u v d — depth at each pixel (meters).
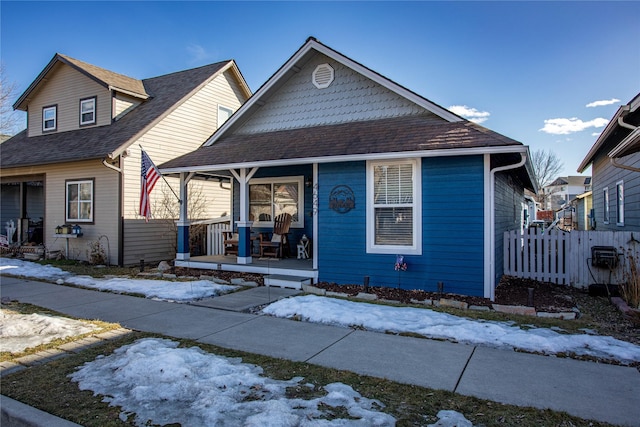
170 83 16.08
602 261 8.20
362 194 8.35
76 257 13.50
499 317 6.04
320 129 10.10
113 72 15.72
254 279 9.29
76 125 14.83
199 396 3.54
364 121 9.87
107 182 12.72
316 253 8.84
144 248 13.02
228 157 9.98
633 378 3.92
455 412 3.24
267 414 3.12
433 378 3.94
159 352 4.58
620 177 12.09
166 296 7.77
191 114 14.80
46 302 7.43
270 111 11.25
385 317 5.98
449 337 5.16
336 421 3.05
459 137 7.48
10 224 16.97
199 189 15.10
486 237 7.25
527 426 3.05
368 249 8.28
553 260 8.91
